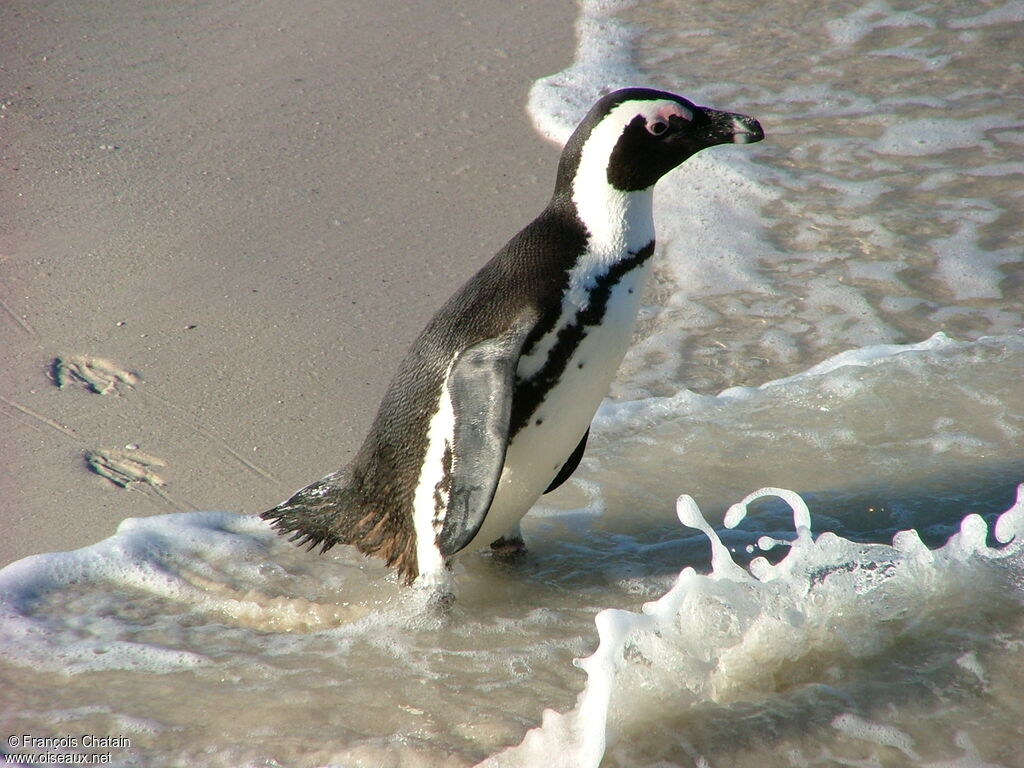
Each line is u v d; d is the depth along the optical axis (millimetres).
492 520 5422
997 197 9461
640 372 7512
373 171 9766
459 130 10492
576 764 4094
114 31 12008
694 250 9016
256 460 6414
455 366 4930
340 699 4621
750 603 4707
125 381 7051
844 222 9258
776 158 10352
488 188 9555
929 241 8898
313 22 12469
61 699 4664
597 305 5125
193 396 6926
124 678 4809
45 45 11602
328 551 5824
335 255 8523
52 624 5223
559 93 11164
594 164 5188
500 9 13070
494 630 5133
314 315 7773
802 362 7520
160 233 8711
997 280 8320
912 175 9914
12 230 8648
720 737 4219
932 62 11891
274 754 4277
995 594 4965
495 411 4734
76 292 7938
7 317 7613
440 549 5078
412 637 5086
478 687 4691
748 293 8391
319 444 6543
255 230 8812
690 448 6664
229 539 5848
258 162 9781
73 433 6562
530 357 5047
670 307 8281
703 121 5199
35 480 6184
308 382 7086
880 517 5891
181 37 11984
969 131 10547
